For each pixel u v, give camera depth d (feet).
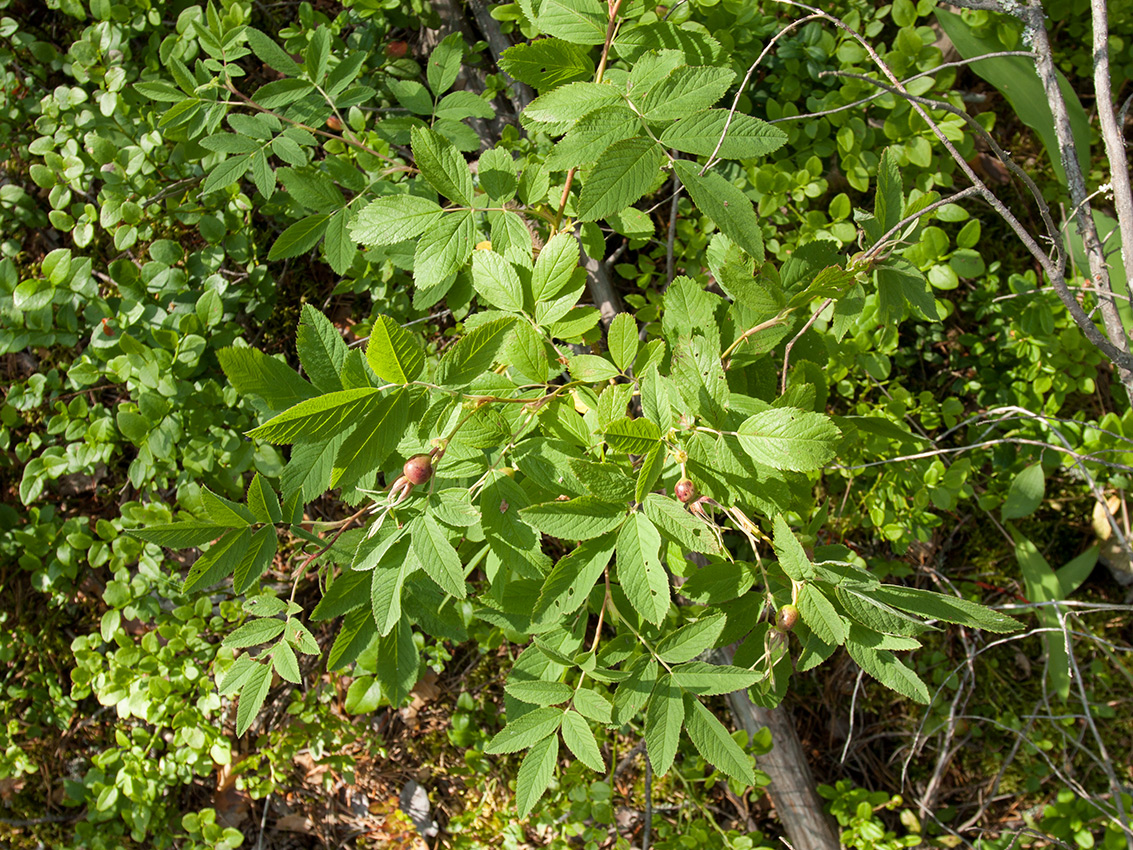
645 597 3.84
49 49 8.79
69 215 8.79
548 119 4.36
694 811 8.50
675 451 4.03
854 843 7.68
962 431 8.90
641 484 3.83
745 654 4.65
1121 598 9.08
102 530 7.84
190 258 8.23
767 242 7.82
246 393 3.84
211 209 8.28
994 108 9.51
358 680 6.89
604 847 8.52
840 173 8.71
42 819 8.93
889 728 9.04
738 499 4.25
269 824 9.15
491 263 4.69
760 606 4.67
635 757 8.57
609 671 4.46
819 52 7.86
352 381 3.83
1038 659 8.95
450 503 3.77
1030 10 5.37
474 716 9.09
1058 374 7.94
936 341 9.16
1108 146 4.93
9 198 8.69
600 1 4.94
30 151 8.11
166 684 7.94
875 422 5.73
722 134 4.10
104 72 8.11
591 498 3.93
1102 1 4.84
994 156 9.27
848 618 4.35
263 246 9.04
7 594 9.05
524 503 4.19
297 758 9.27
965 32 7.76
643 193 4.08
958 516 9.18
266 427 3.30
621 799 8.71
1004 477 8.66
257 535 4.31
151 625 9.05
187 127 7.02
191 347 7.60
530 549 4.16
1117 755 8.63
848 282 4.71
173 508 8.90
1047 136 7.75
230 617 8.29
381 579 3.99
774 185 7.55
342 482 3.61
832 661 9.09
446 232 4.76
